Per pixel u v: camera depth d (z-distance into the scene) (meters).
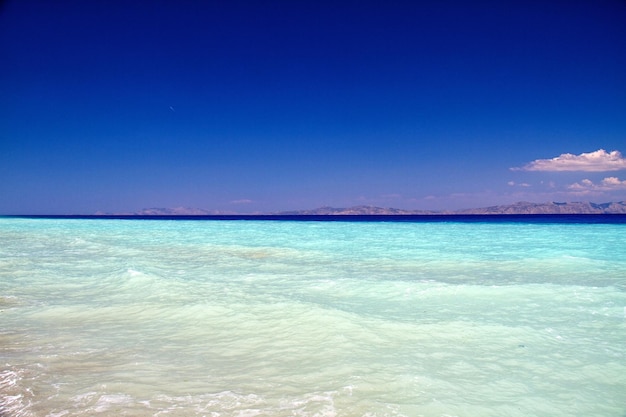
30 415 3.38
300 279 9.92
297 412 3.44
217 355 4.86
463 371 4.34
